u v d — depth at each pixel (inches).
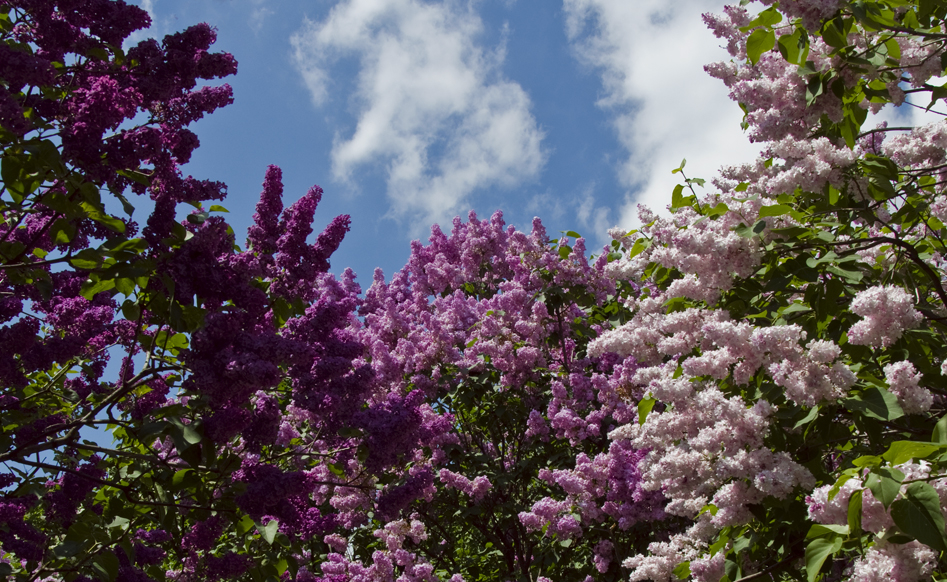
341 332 191.9
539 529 266.5
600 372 340.8
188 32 185.6
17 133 138.0
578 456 260.4
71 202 139.5
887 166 146.4
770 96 163.6
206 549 197.3
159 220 149.9
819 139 148.8
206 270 152.5
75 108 148.3
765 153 173.2
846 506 95.5
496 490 303.4
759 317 150.2
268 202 181.0
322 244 177.8
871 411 111.4
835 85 153.1
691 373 129.8
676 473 137.3
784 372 117.8
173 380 195.9
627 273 193.6
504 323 352.5
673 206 176.7
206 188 183.2
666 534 251.1
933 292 190.1
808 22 141.9
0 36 177.3
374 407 189.2
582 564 295.1
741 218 149.3
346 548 269.6
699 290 154.6
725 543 139.4
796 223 147.8
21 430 162.1
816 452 137.1
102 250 136.0
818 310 137.4
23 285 175.2
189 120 186.4
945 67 150.5
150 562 178.7
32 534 162.2
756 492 125.3
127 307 149.3
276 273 176.7
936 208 166.2
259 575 185.2
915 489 88.6
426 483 208.4
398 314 346.9
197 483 153.9
